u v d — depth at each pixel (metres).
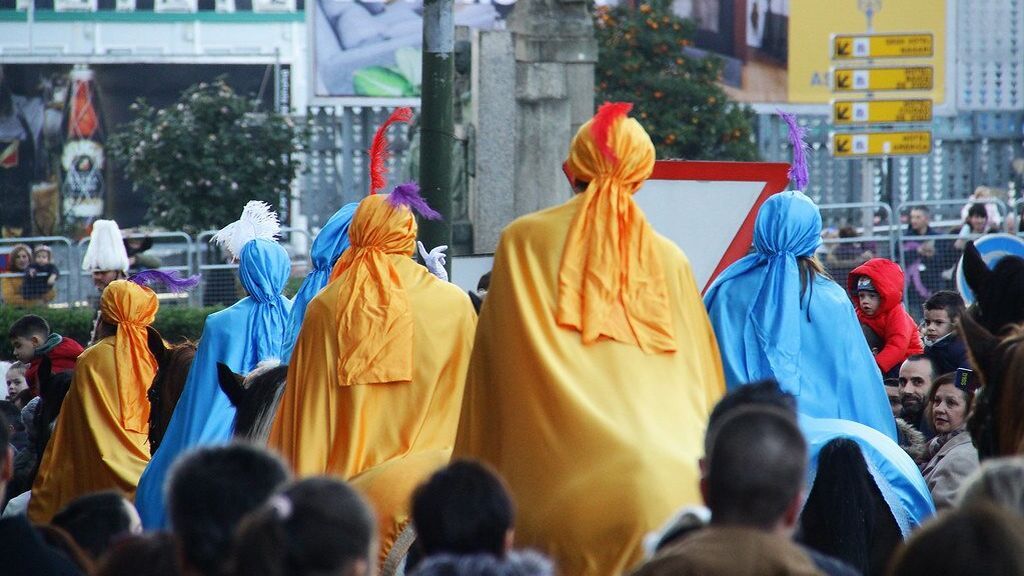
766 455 8.47
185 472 8.55
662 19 61.53
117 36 84.19
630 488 11.67
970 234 39.81
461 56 34.84
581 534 11.69
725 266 19.00
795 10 69.62
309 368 15.59
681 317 13.03
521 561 8.56
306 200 69.25
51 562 10.46
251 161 59.66
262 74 77.00
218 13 83.69
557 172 35.56
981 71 71.50
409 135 41.69
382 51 68.44
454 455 13.00
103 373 22.12
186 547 8.46
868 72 48.12
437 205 20.91
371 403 15.36
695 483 11.81
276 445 15.52
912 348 22.27
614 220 12.93
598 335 12.55
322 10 68.25
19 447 24.72
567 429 12.09
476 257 24.97
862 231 42.75
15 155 76.12
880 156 48.12
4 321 41.84
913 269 39.66
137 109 62.94
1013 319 13.38
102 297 22.61
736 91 69.69
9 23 83.69
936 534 7.24
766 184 18.95
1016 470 8.44
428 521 8.91
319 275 19.69
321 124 69.38
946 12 70.56
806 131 17.31
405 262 16.11
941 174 70.06
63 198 76.00
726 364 16.47
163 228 59.66
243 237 20.73
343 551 7.58
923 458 17.56
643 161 13.23
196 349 21.39
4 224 75.94
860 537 13.24
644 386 12.35
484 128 35.44
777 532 8.59
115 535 11.46
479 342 12.95
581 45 35.66
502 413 12.55
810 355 16.50
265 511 7.65
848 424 14.67
